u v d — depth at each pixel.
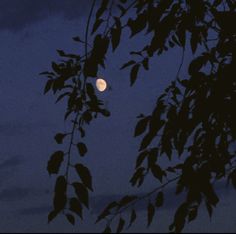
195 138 3.41
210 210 3.06
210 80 3.34
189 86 3.34
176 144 3.31
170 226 3.18
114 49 3.20
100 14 3.21
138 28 3.28
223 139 3.31
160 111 3.34
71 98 3.43
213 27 3.47
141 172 3.33
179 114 3.28
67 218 2.94
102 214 3.24
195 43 3.36
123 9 3.24
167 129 3.30
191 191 3.00
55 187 2.92
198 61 3.36
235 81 3.23
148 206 3.25
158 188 3.28
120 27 3.21
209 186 2.99
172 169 3.30
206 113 3.22
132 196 3.27
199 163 3.25
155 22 3.30
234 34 3.34
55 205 2.90
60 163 2.98
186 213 3.12
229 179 3.29
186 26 3.34
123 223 3.23
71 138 3.08
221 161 3.19
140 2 3.34
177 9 3.33
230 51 3.32
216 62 3.41
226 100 3.23
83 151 3.03
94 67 3.30
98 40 3.21
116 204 3.25
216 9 3.35
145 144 3.29
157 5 3.31
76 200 2.92
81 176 2.92
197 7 3.32
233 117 3.23
